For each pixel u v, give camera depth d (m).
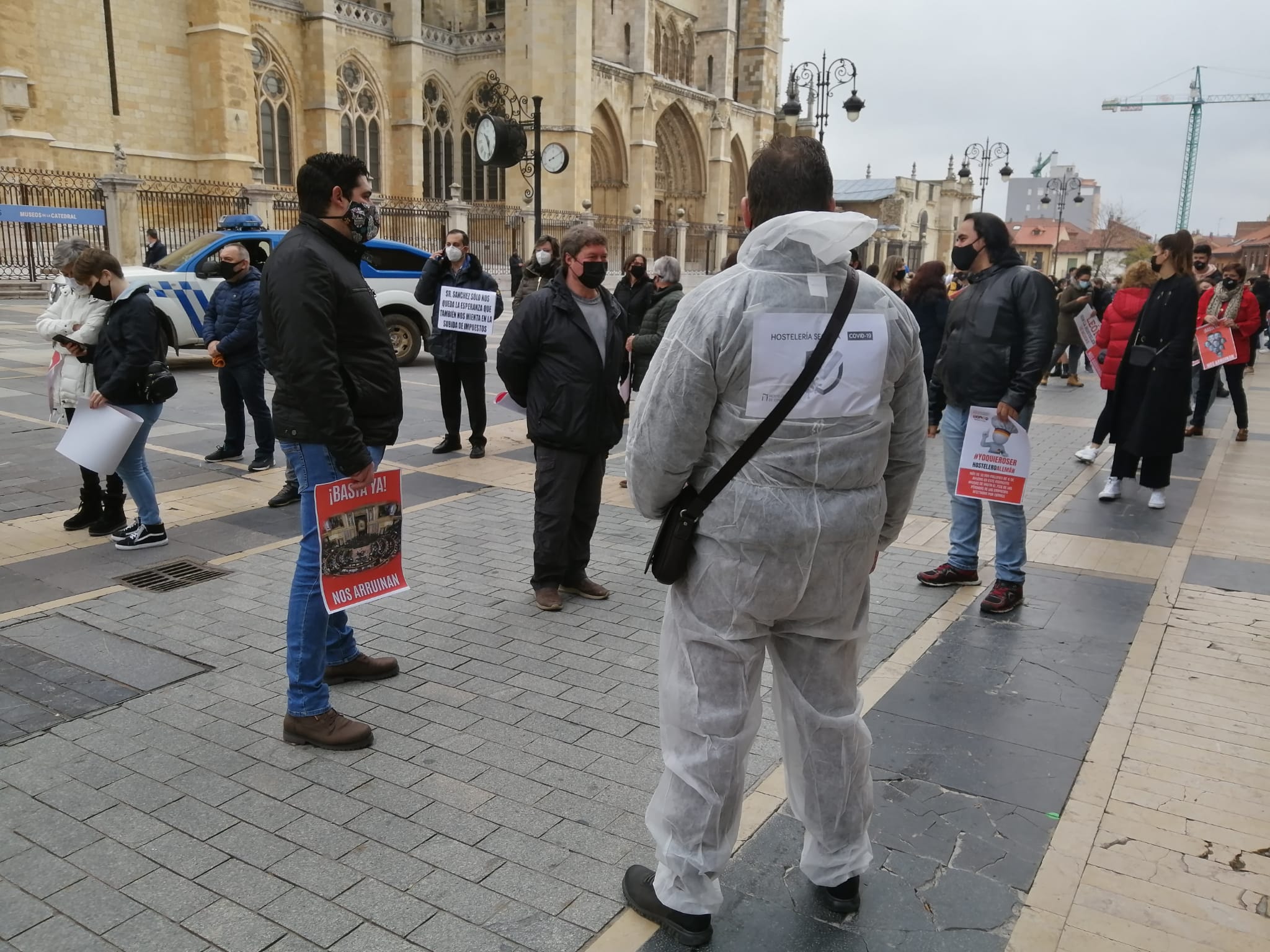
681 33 44.22
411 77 35.00
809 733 2.36
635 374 6.98
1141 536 6.17
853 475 2.15
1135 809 3.00
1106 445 9.45
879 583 5.22
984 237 4.68
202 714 3.57
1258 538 6.11
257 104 31.31
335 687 3.86
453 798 3.03
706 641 2.22
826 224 2.00
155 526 5.61
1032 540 6.05
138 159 28.16
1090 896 2.58
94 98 27.08
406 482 7.44
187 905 2.49
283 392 3.18
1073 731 3.52
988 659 4.18
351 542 3.29
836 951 2.37
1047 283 4.53
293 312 3.04
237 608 4.68
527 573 5.35
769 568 2.13
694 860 2.26
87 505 5.88
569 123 35.19
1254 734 3.51
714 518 2.16
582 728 3.53
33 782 3.08
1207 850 2.79
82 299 5.34
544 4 34.62
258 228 13.74
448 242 8.12
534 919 2.45
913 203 55.50
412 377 13.31
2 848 2.72
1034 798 3.07
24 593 4.82
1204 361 8.87
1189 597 4.98
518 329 4.65
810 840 2.48
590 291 4.71
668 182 45.06
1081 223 97.50
